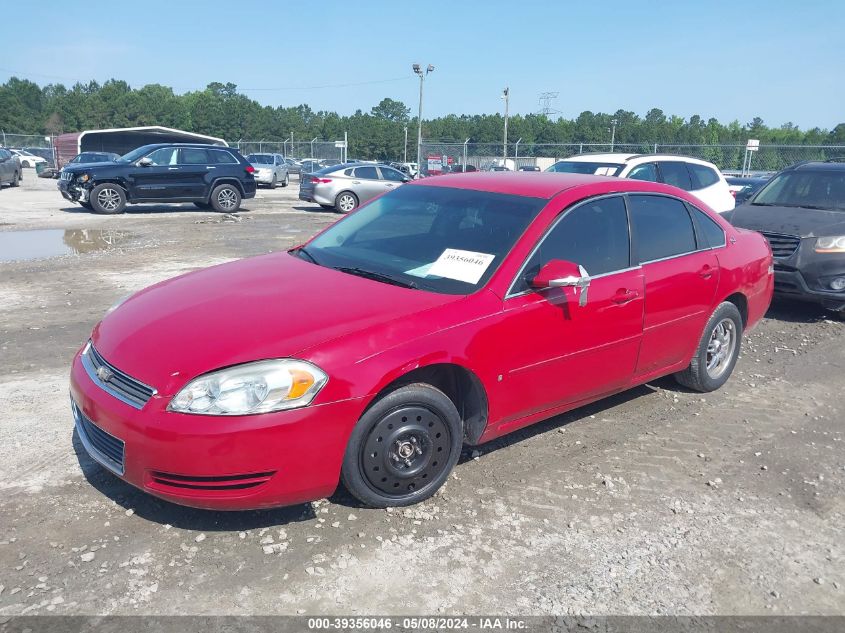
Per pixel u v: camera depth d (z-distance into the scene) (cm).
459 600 291
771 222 816
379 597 290
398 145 8931
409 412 341
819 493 397
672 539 344
